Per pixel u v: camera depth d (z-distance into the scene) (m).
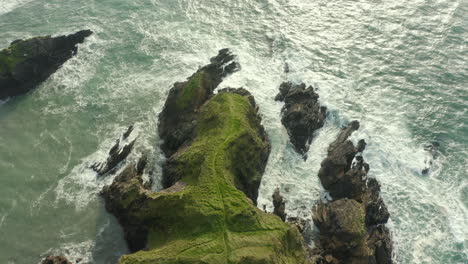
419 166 45.12
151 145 47.31
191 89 48.47
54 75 54.47
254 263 31.56
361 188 42.31
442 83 55.38
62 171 44.53
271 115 50.66
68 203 41.72
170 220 36.34
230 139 41.56
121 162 45.25
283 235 34.59
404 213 41.38
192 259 31.77
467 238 39.41
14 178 43.72
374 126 48.94
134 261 32.25
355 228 37.62
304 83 53.94
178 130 46.41
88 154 46.12
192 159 40.56
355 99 52.38
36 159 45.59
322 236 39.53
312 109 49.94
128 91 53.22
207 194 36.69
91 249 38.12
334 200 42.47
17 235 38.97
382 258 37.97
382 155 45.69
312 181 44.22
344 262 37.41
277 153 46.91
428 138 48.56
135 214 38.44
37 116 50.06
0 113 50.19
